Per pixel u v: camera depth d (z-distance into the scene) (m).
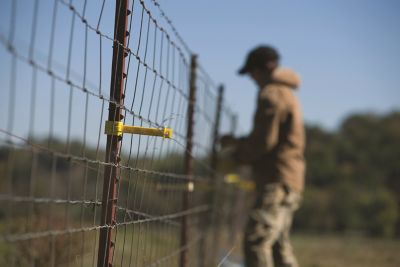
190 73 5.79
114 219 3.45
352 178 37.56
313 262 14.02
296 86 6.18
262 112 5.94
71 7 2.50
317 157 38.62
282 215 5.98
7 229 2.12
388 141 41.75
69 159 2.51
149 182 4.17
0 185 2.35
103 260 3.41
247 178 10.62
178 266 5.73
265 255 5.83
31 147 2.18
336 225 30.92
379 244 21.73
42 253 4.13
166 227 4.81
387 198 31.38
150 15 3.69
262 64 6.23
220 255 8.52
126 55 3.49
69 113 2.52
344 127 44.78
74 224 4.50
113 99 3.46
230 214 10.00
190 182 5.82
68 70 2.48
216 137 7.71
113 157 3.45
